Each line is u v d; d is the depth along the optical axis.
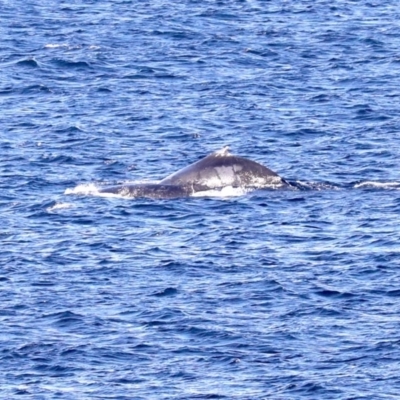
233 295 162.12
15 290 163.62
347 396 136.62
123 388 139.50
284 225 187.25
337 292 162.50
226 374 142.38
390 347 147.88
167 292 163.12
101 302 160.38
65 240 181.12
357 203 197.12
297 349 148.12
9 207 195.62
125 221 189.50
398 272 168.25
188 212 193.38
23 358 146.38
